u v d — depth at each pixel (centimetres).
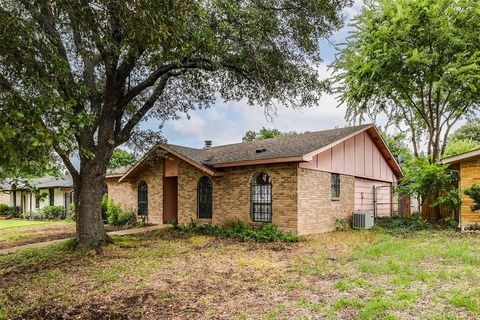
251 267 714
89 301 520
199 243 1067
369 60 1603
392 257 732
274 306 465
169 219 1672
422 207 1552
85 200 982
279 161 1170
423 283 529
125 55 748
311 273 641
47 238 1300
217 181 1418
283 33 938
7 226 1862
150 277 645
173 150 1503
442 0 1436
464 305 422
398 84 1592
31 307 504
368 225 1398
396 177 1955
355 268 658
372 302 443
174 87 1239
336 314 421
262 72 976
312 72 1050
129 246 1011
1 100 345
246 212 1306
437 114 1630
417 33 1490
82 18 491
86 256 860
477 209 1099
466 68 1339
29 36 405
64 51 657
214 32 790
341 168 1429
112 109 984
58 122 386
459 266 632
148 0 470
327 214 1319
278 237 1105
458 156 1209
